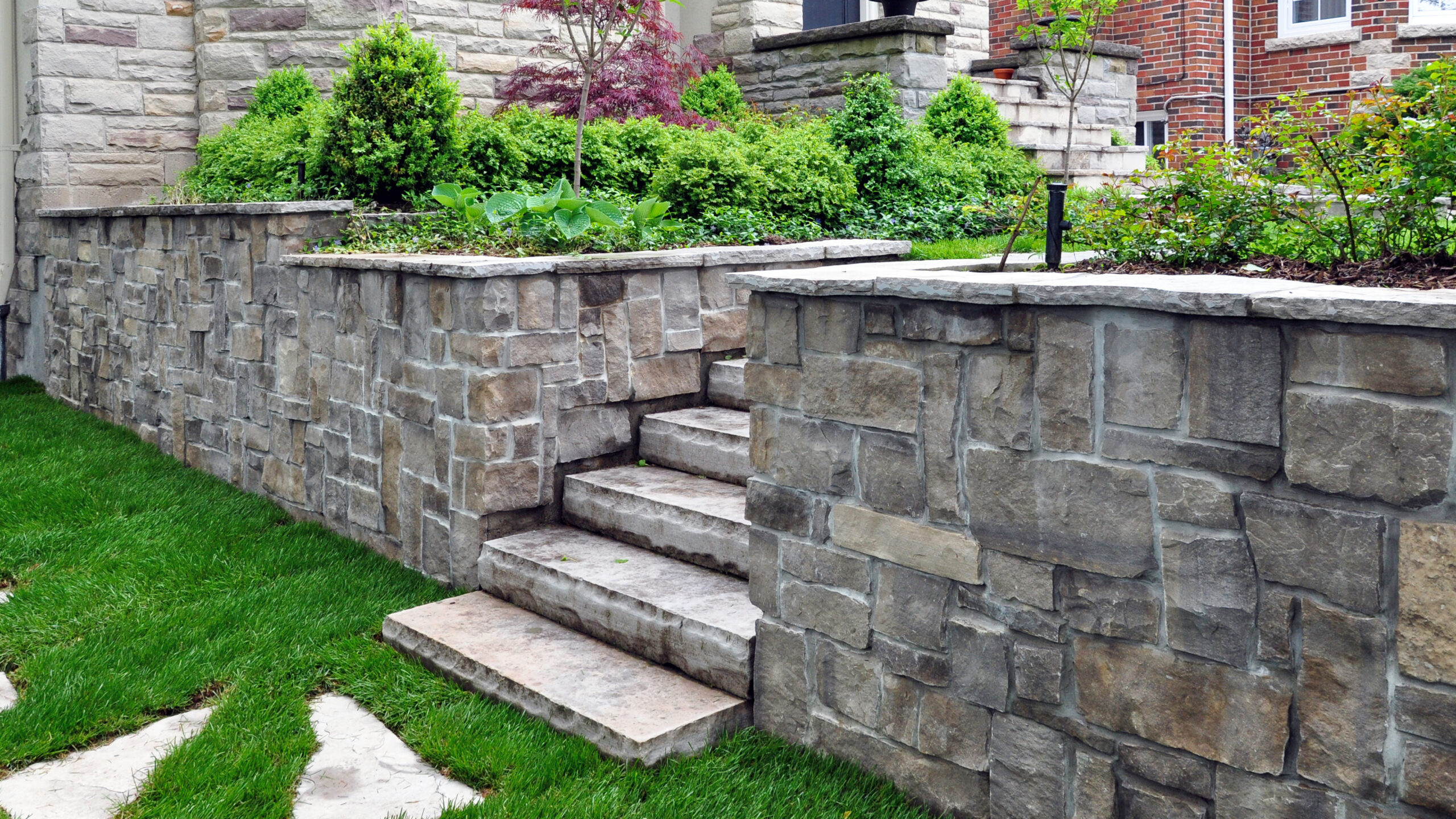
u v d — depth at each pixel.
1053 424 2.75
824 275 3.27
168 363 7.34
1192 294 2.43
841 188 7.84
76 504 5.96
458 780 3.37
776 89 10.57
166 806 3.17
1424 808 2.26
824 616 3.34
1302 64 11.72
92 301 8.51
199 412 6.99
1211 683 2.54
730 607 3.88
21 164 9.81
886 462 3.12
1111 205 4.07
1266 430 2.39
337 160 7.14
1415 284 2.85
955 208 8.07
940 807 3.11
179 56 9.70
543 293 4.77
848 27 9.83
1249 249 3.51
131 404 7.96
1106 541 2.68
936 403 2.98
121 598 4.70
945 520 3.00
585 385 4.97
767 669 3.53
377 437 5.32
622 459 5.17
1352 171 3.29
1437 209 3.08
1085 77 6.39
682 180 7.19
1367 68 11.24
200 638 4.28
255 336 6.29
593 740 3.48
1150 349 2.55
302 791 3.30
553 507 4.92
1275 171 3.74
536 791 3.24
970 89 9.51
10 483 6.24
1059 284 2.65
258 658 4.10
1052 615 2.81
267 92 9.16
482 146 7.43
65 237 8.95
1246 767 2.50
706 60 9.68
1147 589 2.63
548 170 7.71
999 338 2.83
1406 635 2.25
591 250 5.69
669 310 5.25
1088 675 2.76
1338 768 2.37
